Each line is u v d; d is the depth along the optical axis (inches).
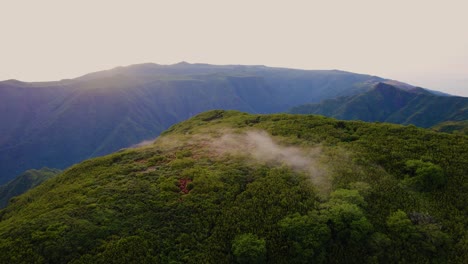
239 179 1531.7
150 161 1831.9
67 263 1015.0
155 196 1382.9
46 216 1212.5
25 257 1014.4
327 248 1122.7
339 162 1606.8
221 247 1134.4
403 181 1427.2
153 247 1105.4
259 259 1063.0
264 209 1306.6
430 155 1608.0
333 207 1237.1
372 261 1074.7
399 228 1159.0
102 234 1132.5
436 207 1282.0
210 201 1354.6
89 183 1540.4
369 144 1796.3
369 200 1311.5
